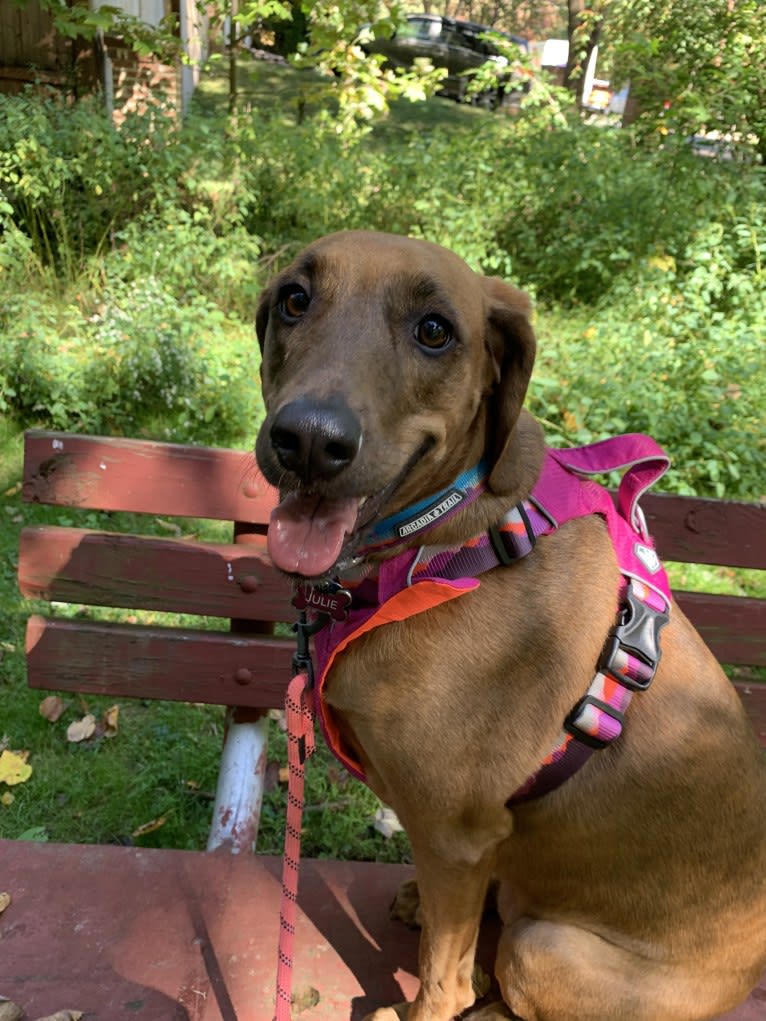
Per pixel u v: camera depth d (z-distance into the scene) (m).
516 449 0.47
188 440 1.48
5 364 1.49
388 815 0.85
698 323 1.84
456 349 0.44
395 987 0.58
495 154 2.27
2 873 0.63
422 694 0.47
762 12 2.36
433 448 0.44
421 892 0.52
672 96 2.36
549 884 0.53
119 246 1.96
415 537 0.47
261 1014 0.56
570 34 3.39
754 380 1.58
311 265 0.46
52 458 0.67
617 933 0.52
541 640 0.47
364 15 2.09
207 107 3.40
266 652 0.72
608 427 1.42
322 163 2.13
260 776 0.74
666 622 0.49
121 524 1.31
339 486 0.41
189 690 0.73
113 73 2.27
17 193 1.81
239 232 1.87
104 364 1.54
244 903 0.63
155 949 0.59
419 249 0.45
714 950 0.51
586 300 2.13
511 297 0.49
